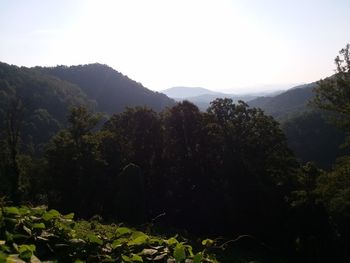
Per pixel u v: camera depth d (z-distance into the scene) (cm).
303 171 4031
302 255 4003
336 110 3064
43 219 501
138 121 4944
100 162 4259
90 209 4056
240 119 4659
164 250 473
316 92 3152
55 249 457
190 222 4494
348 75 3027
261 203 4169
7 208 486
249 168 4331
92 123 4638
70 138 4488
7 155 3972
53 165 4241
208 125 4659
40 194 4656
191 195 4603
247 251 3206
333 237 4028
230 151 4462
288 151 4500
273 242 4094
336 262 3912
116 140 4712
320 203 3834
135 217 2967
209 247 494
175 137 4834
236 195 4288
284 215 4125
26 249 413
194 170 4647
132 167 3114
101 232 641
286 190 4159
